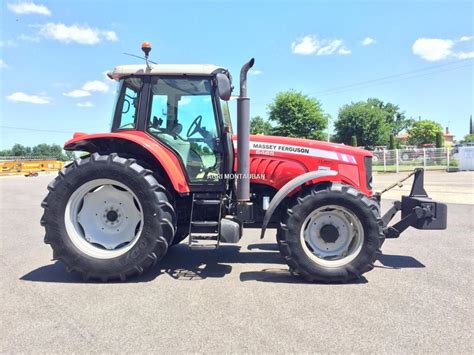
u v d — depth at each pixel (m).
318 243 4.25
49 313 3.24
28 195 14.02
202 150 4.54
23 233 6.79
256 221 4.82
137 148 4.47
